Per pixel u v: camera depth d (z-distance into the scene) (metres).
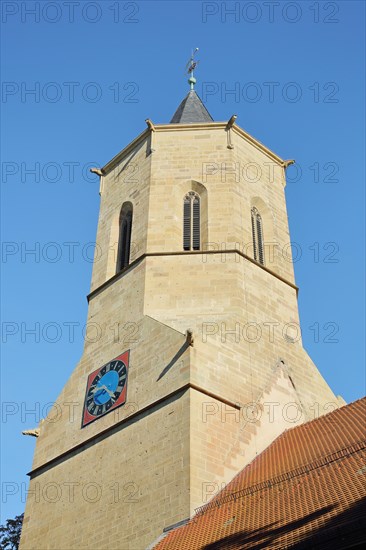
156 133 36.50
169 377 26.16
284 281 33.62
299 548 16.06
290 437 26.84
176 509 22.44
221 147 35.62
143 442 25.30
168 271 31.23
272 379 29.08
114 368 29.28
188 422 24.02
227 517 20.72
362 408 26.45
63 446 29.22
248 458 25.45
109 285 33.16
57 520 27.08
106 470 26.17
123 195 36.34
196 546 19.52
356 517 15.85
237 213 33.38
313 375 31.73
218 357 27.16
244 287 31.05
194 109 41.75
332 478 19.86
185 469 23.03
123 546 23.45
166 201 33.81
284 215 36.91
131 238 33.72
